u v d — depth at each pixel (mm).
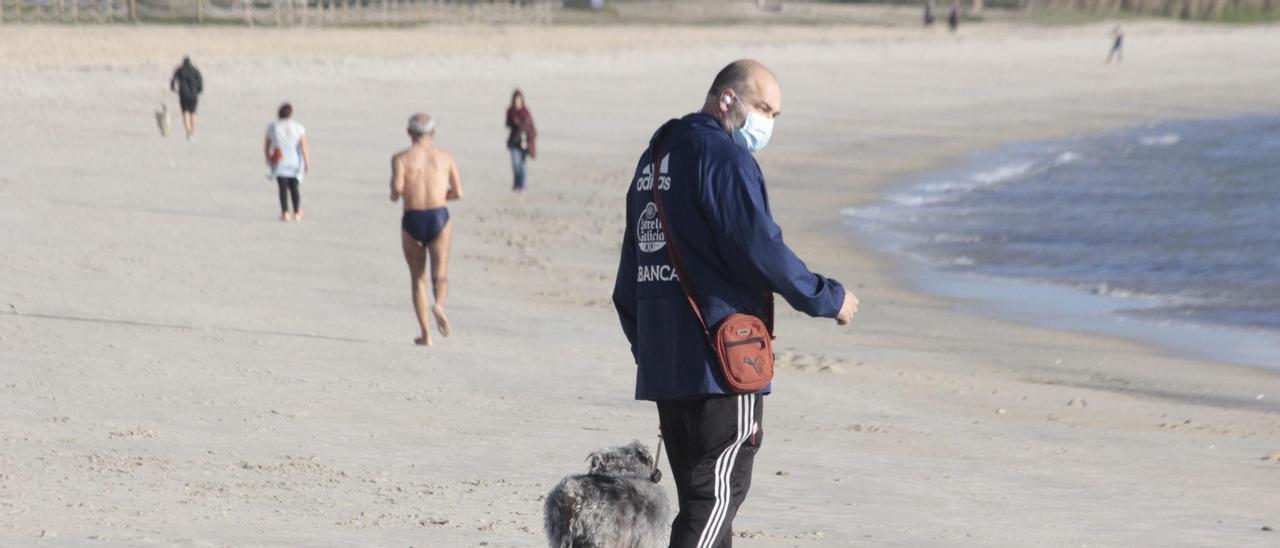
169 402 32938
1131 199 98000
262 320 45219
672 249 15562
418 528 22438
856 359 46094
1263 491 29594
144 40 185000
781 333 50875
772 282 15141
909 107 166875
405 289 53688
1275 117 170750
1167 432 37031
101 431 29406
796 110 157500
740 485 16031
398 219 73750
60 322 42469
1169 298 62406
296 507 23734
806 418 36031
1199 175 113188
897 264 70875
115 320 43438
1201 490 29500
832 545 22641
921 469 30391
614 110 144500
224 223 68375
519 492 25734
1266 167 118500
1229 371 47781
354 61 169500
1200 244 77500
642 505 15312
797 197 96250
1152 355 50250
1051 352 50062
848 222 85625
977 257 73375
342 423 31766
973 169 116000
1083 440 35281
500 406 34875
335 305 49188
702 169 15250
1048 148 134500
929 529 24391
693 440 15875
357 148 106000
